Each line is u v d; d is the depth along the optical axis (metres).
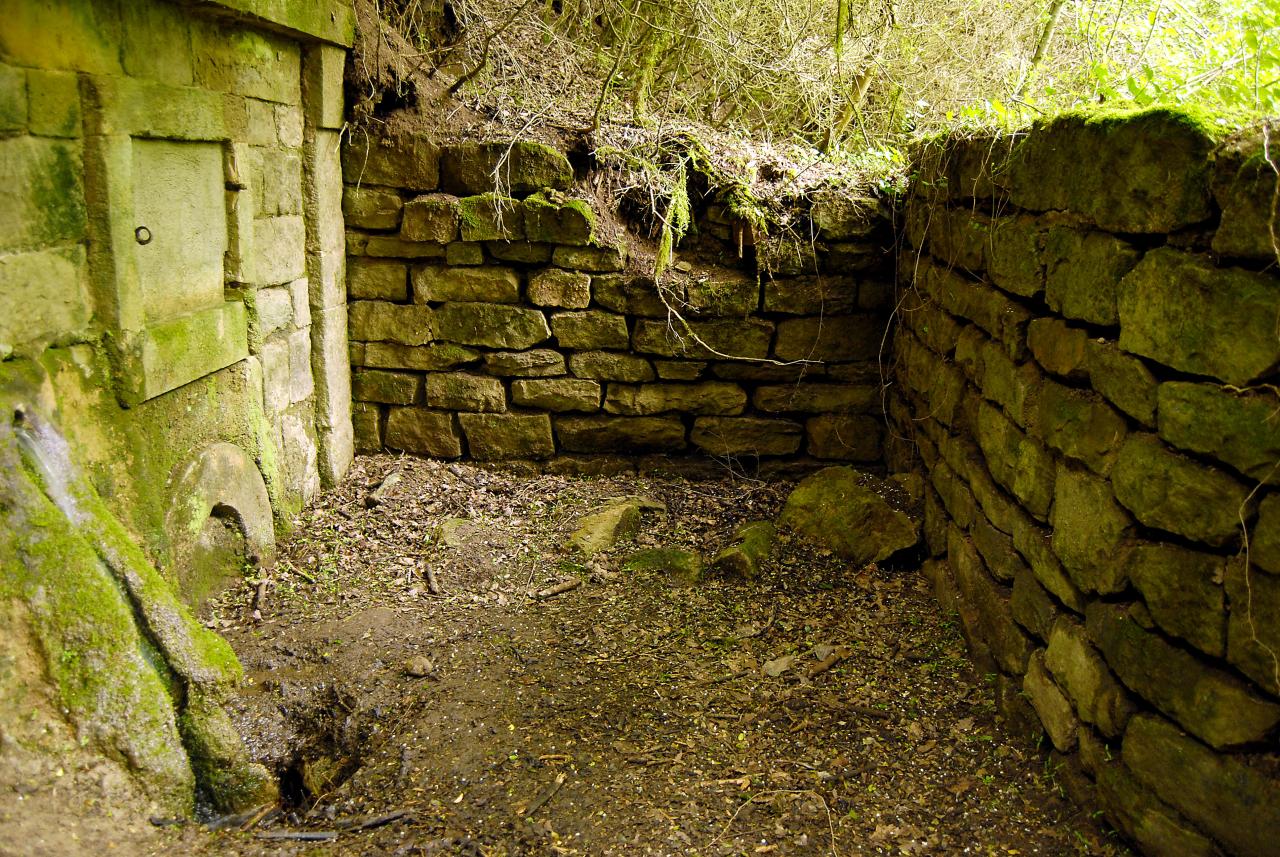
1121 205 2.15
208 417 3.31
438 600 3.59
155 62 2.91
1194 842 1.92
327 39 3.96
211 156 3.32
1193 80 2.56
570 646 3.27
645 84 4.89
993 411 3.02
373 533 4.07
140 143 2.86
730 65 5.33
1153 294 2.00
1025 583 2.73
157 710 2.32
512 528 4.16
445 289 4.52
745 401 4.66
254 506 3.65
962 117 3.72
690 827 2.36
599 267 4.47
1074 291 2.39
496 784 2.54
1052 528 2.55
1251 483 1.74
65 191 2.53
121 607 2.34
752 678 3.08
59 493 2.37
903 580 3.69
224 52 3.34
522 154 4.38
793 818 2.39
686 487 4.64
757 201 4.48
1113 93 2.81
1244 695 1.79
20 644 2.15
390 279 4.53
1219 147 1.82
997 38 5.01
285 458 3.99
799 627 3.39
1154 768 2.03
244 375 3.56
